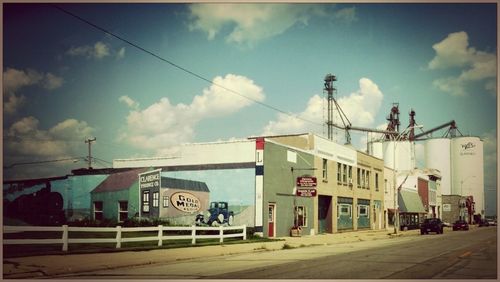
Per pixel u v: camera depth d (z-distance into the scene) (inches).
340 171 1760.6
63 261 621.0
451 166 3481.8
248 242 1061.1
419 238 1432.1
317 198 1551.4
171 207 1391.5
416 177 2869.1
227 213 1296.8
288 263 664.4
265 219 1261.1
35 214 1652.3
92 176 1587.1
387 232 1841.8
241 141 1320.1
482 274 542.9
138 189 1480.1
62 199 1620.3
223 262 685.9
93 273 557.3
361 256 772.0
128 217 1487.5
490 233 1873.8
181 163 1407.5
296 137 1584.6
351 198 1851.6
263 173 1268.5
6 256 640.4
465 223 2417.6
